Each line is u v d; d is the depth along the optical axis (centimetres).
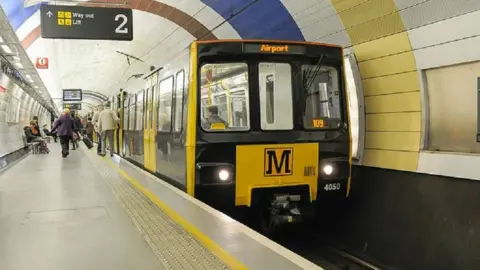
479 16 536
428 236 633
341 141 665
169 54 1498
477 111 584
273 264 345
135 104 1207
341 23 766
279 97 638
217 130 611
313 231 884
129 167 1076
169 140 751
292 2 813
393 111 711
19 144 1658
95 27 989
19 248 415
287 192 646
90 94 3472
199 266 354
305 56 648
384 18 671
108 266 363
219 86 616
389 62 703
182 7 1095
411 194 670
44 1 1016
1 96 1395
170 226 481
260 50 627
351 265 752
